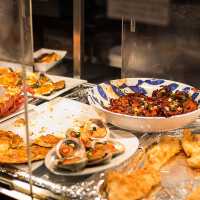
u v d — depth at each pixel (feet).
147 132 4.26
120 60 5.96
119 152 3.86
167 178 3.56
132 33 5.49
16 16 6.22
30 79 5.67
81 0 5.77
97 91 4.72
